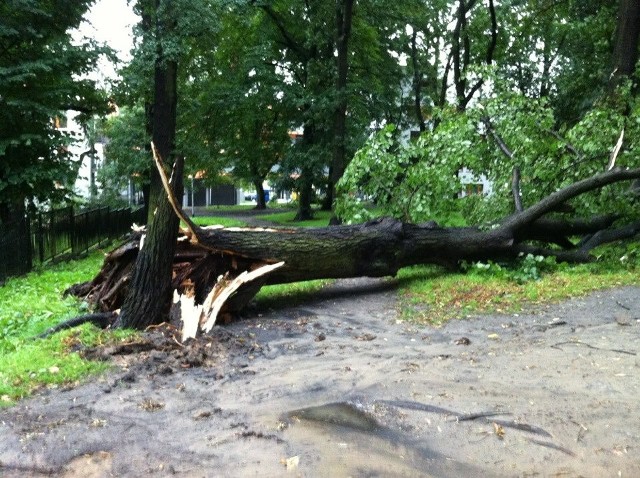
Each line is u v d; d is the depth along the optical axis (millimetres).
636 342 5902
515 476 3393
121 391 4875
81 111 18781
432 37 28766
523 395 4602
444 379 5062
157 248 6816
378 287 9969
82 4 15320
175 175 7043
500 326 6918
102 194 30078
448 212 11875
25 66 13656
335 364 5656
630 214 11492
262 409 4480
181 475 3455
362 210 11852
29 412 4398
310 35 26375
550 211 10734
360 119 29281
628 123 11211
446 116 13062
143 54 13922
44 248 14867
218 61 27031
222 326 7355
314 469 3484
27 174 14234
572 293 8172
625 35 14578
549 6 23625
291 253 8555
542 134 11953
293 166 27938
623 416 4137
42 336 6621
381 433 3998
